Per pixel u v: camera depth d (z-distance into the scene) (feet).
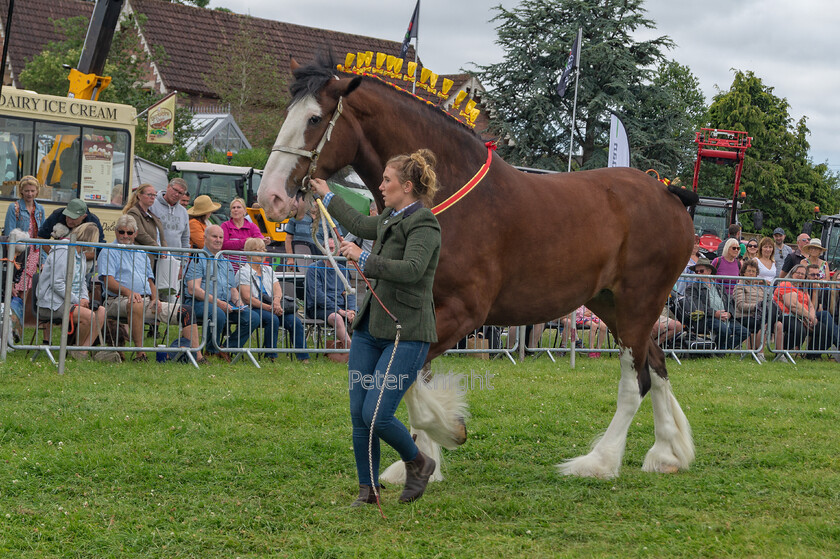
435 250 15.08
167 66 122.62
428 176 15.21
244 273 31.78
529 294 17.97
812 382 33.68
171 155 91.20
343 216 16.31
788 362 41.42
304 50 137.39
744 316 41.09
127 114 48.78
